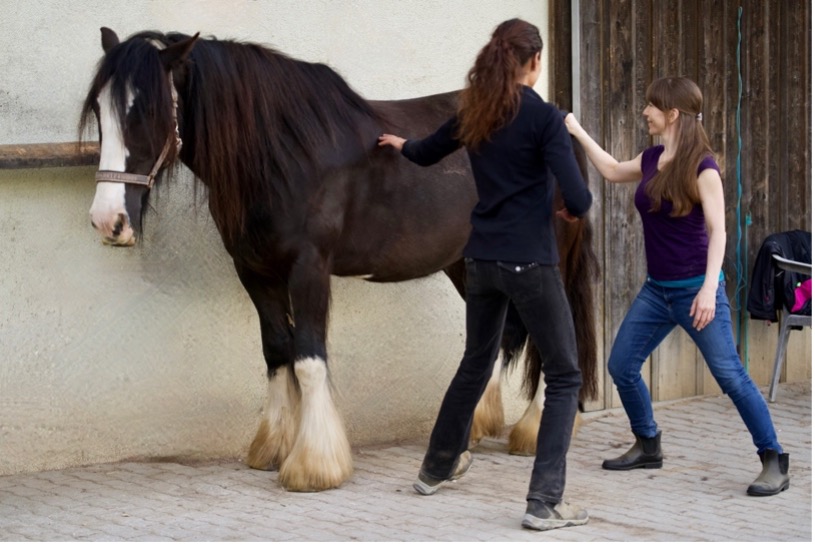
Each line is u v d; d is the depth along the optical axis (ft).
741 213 23.13
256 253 15.51
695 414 20.99
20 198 16.34
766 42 23.29
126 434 17.33
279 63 15.49
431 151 14.30
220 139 14.84
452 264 18.30
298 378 15.64
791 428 19.77
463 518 14.25
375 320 19.03
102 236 13.87
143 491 15.66
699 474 16.61
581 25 20.40
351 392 18.84
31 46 16.31
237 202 15.05
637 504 14.97
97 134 16.80
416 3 19.20
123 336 17.17
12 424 16.48
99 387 17.06
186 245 17.52
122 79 13.79
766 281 21.63
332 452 15.61
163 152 14.17
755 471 16.80
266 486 15.90
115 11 16.92
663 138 15.42
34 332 16.55
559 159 12.81
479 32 19.83
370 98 18.86
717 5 22.38
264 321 16.51
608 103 20.93
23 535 13.58
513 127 13.09
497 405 18.61
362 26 18.74
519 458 17.78
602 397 21.53
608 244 21.36
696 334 15.46
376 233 16.30
